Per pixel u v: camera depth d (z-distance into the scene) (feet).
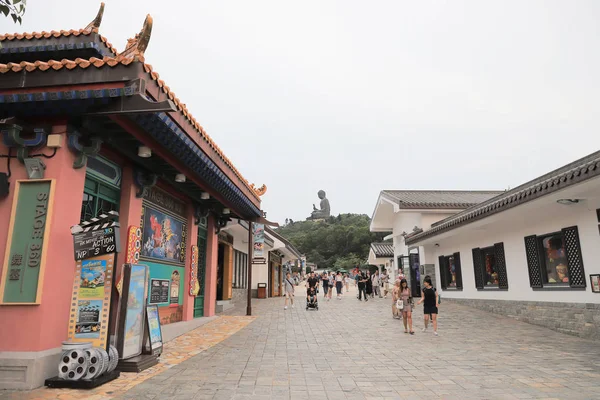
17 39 25.44
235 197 39.40
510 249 45.70
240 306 61.46
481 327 39.65
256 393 17.92
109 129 21.65
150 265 31.71
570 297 35.78
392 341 32.09
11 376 17.87
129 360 21.70
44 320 18.47
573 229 35.29
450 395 17.78
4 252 19.10
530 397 17.44
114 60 18.44
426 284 36.83
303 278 200.34
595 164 25.98
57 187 19.65
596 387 18.94
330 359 25.34
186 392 17.94
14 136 19.45
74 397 16.92
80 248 20.31
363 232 256.73
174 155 26.43
